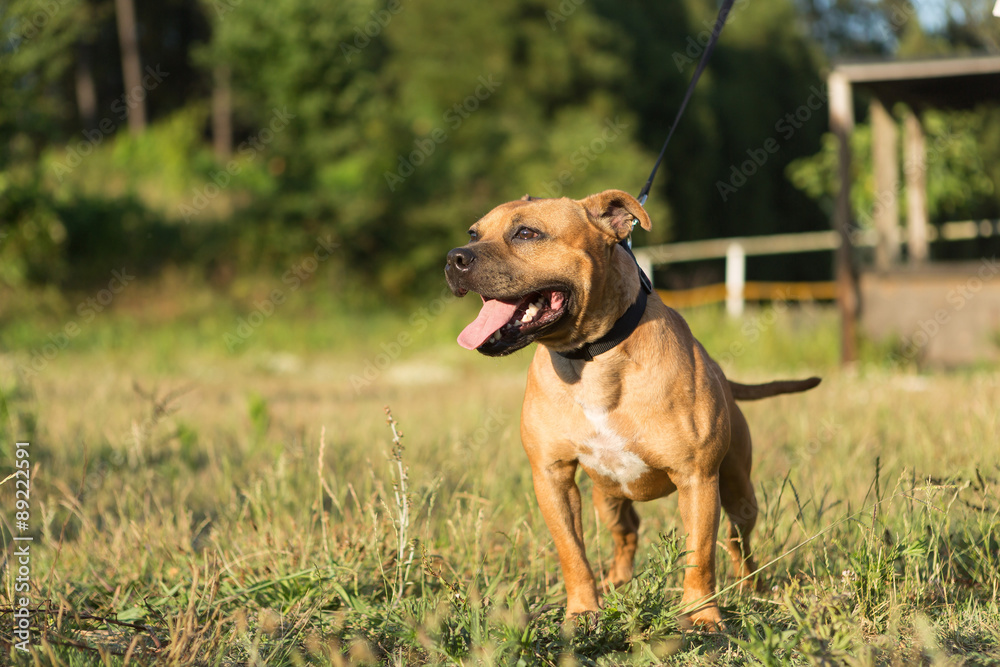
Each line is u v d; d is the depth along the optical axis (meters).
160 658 2.67
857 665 2.48
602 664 2.80
